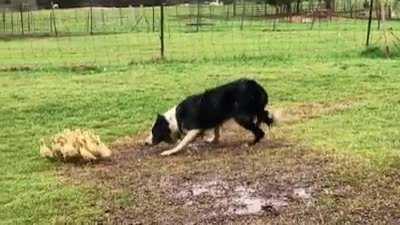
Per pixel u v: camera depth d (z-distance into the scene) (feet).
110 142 36.65
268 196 26.27
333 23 124.88
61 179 29.17
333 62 64.34
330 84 51.96
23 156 33.65
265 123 34.22
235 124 35.32
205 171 29.60
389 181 27.22
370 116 40.22
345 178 27.61
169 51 80.23
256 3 176.86
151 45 89.15
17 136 37.88
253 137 35.73
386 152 31.01
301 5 173.58
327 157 30.60
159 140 34.91
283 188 26.96
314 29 110.83
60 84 53.36
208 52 78.18
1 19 139.33
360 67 60.29
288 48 81.15
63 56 78.69
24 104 45.32
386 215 24.13
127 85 52.26
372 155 30.50
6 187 28.27
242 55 72.13
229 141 35.65
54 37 106.32
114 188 27.66
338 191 26.40
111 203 25.94
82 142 32.45
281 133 36.37
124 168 30.78
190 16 149.89
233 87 33.53
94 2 181.16
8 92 49.65
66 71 61.52
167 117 34.86
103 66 64.34
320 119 40.06
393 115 40.29
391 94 47.70
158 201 26.13
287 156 31.37
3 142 36.52
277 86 51.11
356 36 94.94
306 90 49.83
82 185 28.14
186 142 33.71
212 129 34.32
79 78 56.39
